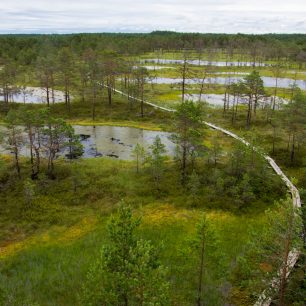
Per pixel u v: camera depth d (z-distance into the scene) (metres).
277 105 74.31
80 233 33.38
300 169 44.88
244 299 24.27
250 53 156.88
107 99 82.81
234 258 28.91
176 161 45.91
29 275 26.98
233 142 56.28
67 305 23.84
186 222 34.97
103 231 33.38
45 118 43.62
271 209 36.94
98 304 17.55
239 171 42.25
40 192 39.66
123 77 111.38
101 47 130.25
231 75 125.12
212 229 21.92
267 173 41.78
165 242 31.59
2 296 24.39
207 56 166.12
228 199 38.56
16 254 30.14
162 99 87.12
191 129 41.62
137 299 17.55
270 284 20.77
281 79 119.69
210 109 76.56
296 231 19.08
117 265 17.64
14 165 45.94
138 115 73.88
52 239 32.44
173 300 24.05
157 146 43.00
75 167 45.81
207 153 43.31
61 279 26.41
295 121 45.91
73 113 75.25
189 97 90.50
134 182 42.47
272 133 59.34
